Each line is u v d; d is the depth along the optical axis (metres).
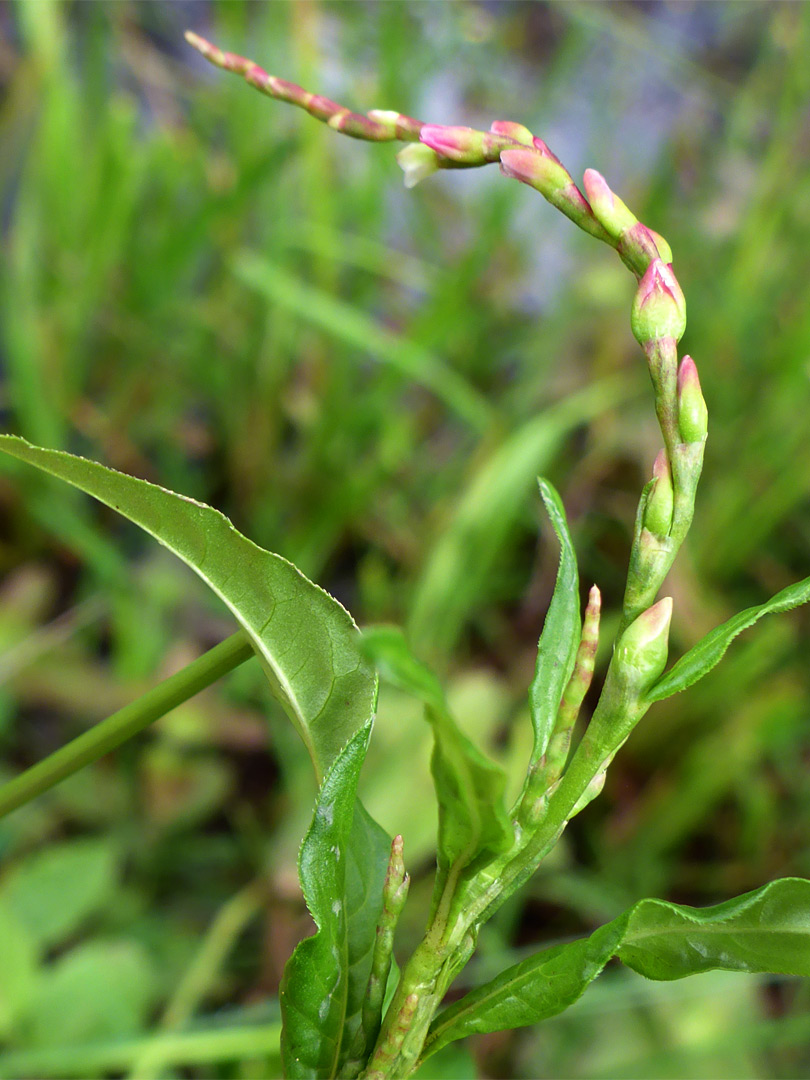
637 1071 0.21
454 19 0.37
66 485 0.28
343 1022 0.08
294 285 0.28
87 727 0.26
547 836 0.07
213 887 0.24
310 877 0.07
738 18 0.46
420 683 0.06
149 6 0.39
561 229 0.39
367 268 0.33
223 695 0.25
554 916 0.25
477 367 0.36
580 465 0.33
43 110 0.32
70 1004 0.18
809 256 0.34
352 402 0.30
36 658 0.25
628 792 0.27
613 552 0.32
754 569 0.31
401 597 0.30
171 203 0.33
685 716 0.26
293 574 0.07
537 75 0.44
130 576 0.27
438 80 0.40
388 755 0.23
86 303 0.30
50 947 0.22
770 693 0.27
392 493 0.32
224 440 0.32
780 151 0.33
